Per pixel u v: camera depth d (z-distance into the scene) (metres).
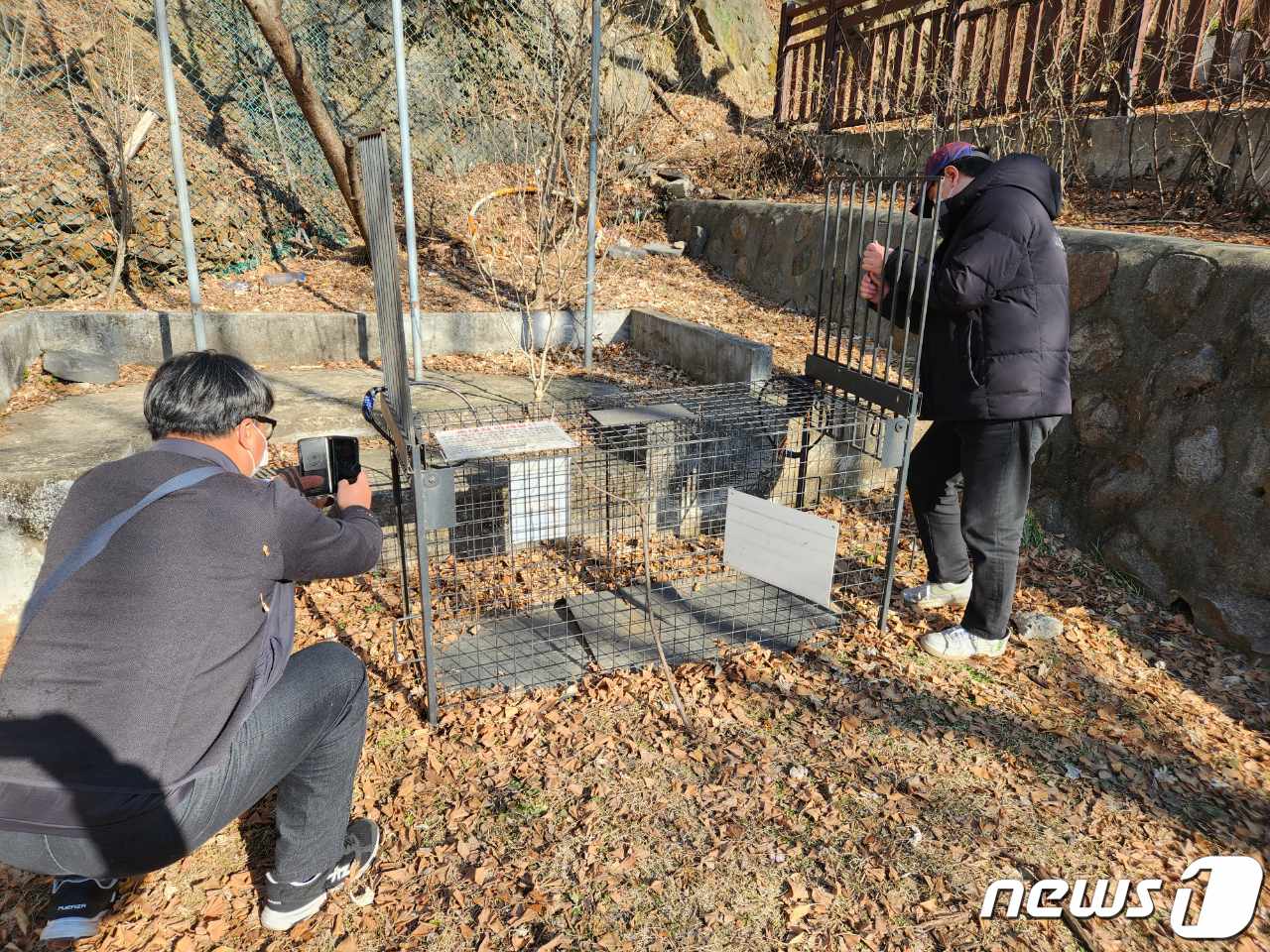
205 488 1.68
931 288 2.97
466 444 2.80
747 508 3.28
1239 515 3.34
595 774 2.63
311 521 1.84
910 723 2.90
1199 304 3.57
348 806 2.09
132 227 6.36
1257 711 3.03
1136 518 3.82
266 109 8.31
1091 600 3.74
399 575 3.76
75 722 1.50
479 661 3.17
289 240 7.84
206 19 8.08
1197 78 5.69
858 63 8.72
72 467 3.50
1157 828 2.48
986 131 6.92
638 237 8.87
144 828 1.55
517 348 6.49
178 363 1.81
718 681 3.08
